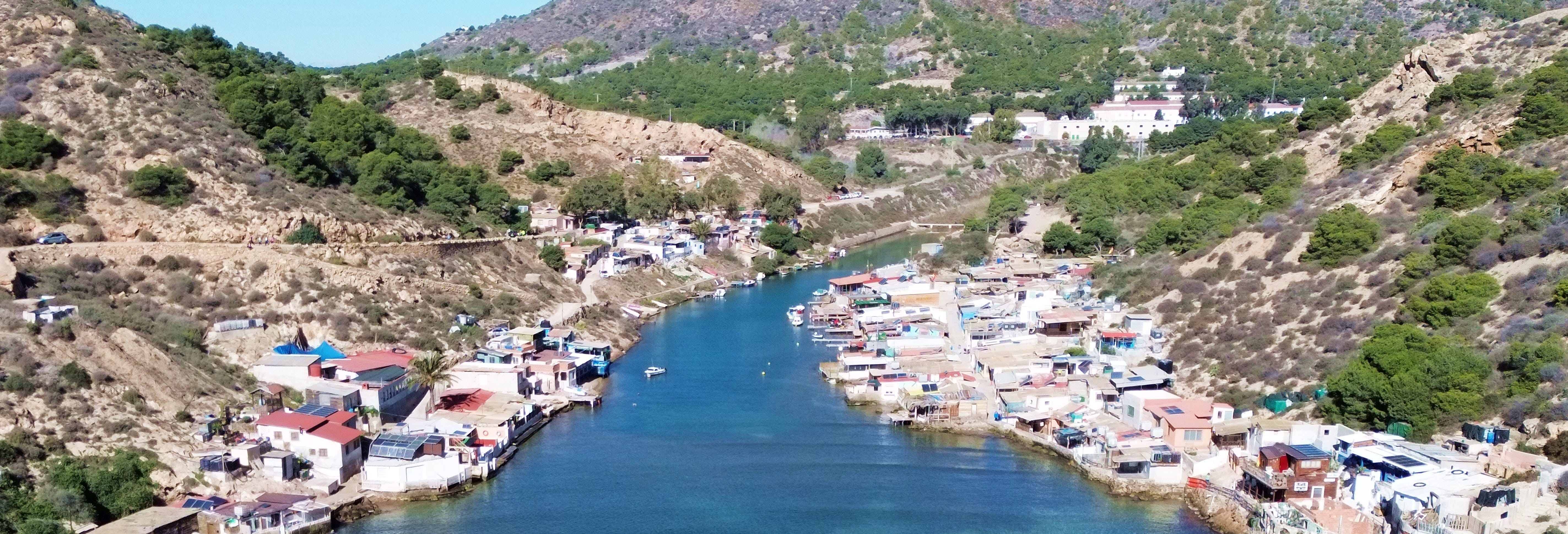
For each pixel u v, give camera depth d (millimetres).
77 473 116375
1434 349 137625
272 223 189250
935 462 144750
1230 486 129375
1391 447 125688
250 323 164000
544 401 164500
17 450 118438
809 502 132125
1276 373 153000
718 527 125125
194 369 148000
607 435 154875
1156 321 185750
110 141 190750
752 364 192625
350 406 145125
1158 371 161125
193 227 182375
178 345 152375
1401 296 161250
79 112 194250
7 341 132250
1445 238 163750
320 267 181500
